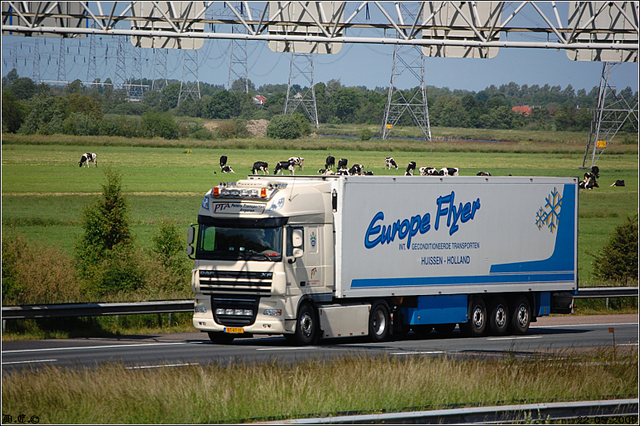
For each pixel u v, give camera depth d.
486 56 81.06
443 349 68.75
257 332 69.81
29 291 95.56
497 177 85.25
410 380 44.22
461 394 43.25
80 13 75.31
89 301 93.00
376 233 76.88
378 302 78.38
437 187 80.94
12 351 64.38
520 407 39.00
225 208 71.62
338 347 70.56
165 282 103.44
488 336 85.44
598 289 112.50
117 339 76.94
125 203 109.75
